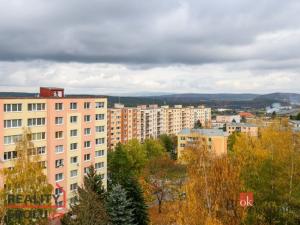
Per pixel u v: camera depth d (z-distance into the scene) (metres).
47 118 69.62
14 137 63.72
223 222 28.45
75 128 75.25
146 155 102.19
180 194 36.28
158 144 117.44
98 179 56.03
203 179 28.84
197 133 39.75
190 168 29.77
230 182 29.09
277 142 37.03
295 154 35.09
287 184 33.66
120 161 91.69
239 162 34.88
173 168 75.31
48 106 69.56
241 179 33.00
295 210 33.19
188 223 27.14
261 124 52.50
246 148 37.72
